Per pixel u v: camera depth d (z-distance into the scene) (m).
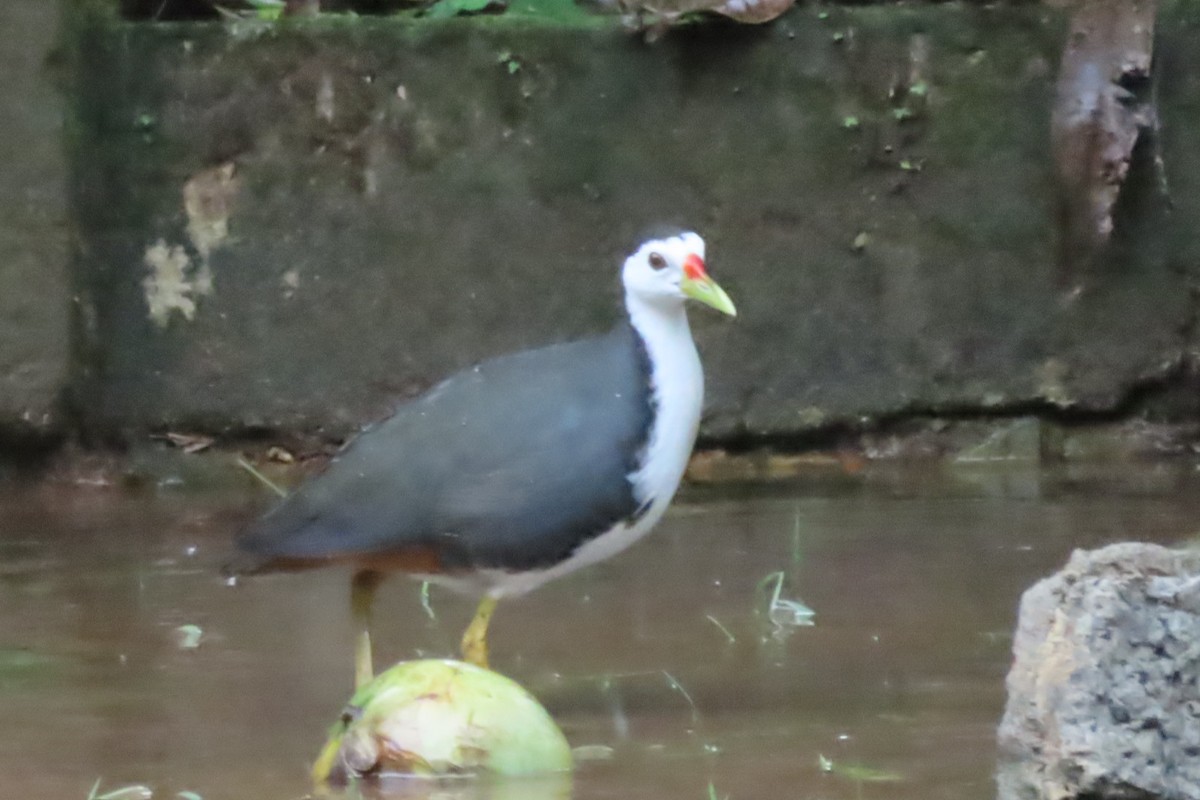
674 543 11.05
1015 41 13.35
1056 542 10.77
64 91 12.59
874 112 13.34
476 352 13.28
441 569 8.09
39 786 7.00
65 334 12.70
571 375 8.18
